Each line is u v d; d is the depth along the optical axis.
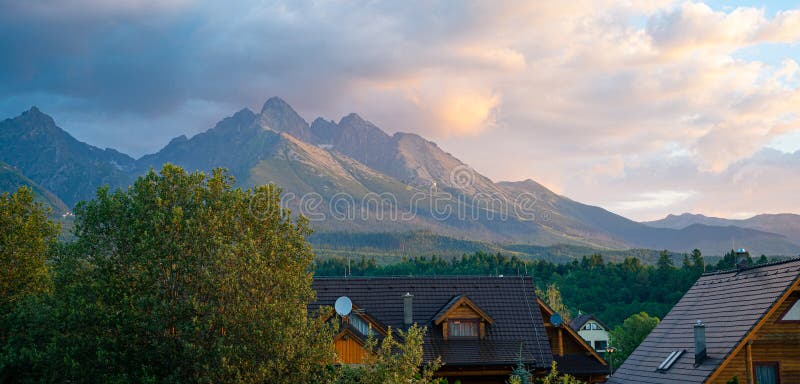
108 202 28.42
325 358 27.27
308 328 27.19
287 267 27.92
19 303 31.02
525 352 41.53
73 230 28.41
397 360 25.91
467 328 42.53
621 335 93.00
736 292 36.50
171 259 26.36
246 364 25.38
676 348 36.56
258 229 28.59
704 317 37.16
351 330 38.09
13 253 36.50
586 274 168.38
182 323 25.59
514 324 43.75
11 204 38.12
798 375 32.06
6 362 27.34
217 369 24.66
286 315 26.48
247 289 26.30
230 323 25.83
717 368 31.45
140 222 27.28
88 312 25.80
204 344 25.67
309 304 43.41
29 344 28.86
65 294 28.09
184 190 28.48
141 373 25.16
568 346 45.31
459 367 40.06
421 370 39.03
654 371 36.25
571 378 28.94
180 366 25.23
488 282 46.66
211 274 26.05
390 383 25.25
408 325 42.59
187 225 26.52
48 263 37.00
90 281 27.36
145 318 25.50
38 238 37.34
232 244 27.25
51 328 27.92
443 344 41.69
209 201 28.31
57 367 25.98
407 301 42.97
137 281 26.48
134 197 28.70
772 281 34.16
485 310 44.50
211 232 27.03
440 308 44.53
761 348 32.19
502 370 40.56
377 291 45.25
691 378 32.47
